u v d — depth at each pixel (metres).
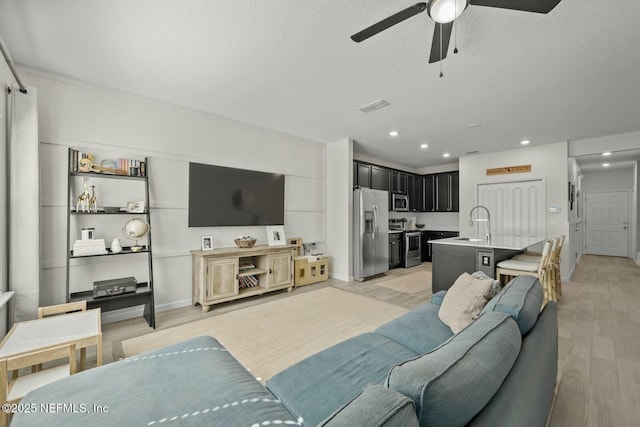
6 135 2.22
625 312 3.16
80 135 2.77
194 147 3.53
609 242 7.52
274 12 1.81
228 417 0.94
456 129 4.19
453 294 1.90
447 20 1.57
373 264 5.01
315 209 5.01
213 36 2.05
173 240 3.38
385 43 2.12
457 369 0.76
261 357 2.24
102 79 2.73
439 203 6.98
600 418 1.54
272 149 4.35
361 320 2.99
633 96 2.99
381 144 5.14
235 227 3.96
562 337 2.54
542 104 3.23
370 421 0.57
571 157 4.84
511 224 5.43
